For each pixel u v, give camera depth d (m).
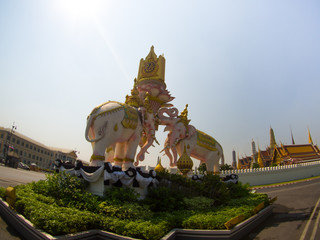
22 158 64.81
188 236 7.32
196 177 13.91
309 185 23.33
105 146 11.13
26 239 6.22
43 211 6.51
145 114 13.54
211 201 10.99
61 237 5.41
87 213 6.97
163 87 17.52
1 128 57.91
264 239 7.95
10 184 14.63
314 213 11.27
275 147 52.81
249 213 9.55
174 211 9.55
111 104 11.73
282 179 30.08
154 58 18.00
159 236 6.25
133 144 12.53
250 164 70.25
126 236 6.19
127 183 9.92
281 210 12.84
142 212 8.00
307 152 48.78
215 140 19.41
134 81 14.32
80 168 10.11
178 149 18.08
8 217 7.76
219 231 7.16
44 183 9.87
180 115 18.22
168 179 12.30
